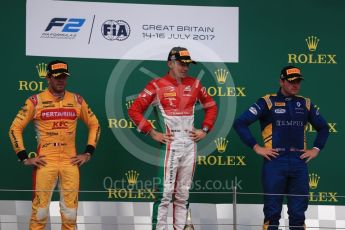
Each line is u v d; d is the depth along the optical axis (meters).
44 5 30.02
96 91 30.09
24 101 29.83
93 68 30.11
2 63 29.83
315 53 30.61
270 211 26.47
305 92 30.55
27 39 29.92
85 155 27.02
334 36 30.67
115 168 29.92
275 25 30.59
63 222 26.61
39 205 26.30
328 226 30.00
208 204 29.84
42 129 26.66
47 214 26.53
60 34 30.06
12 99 29.80
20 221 29.55
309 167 30.28
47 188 26.36
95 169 29.84
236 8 30.50
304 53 30.58
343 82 30.59
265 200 26.69
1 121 29.70
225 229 29.70
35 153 29.67
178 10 30.38
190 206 29.80
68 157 26.72
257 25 30.55
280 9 30.62
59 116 26.69
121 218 29.64
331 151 30.36
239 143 30.20
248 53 30.47
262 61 30.48
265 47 30.52
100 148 29.95
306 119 27.22
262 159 30.16
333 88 30.56
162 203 26.84
